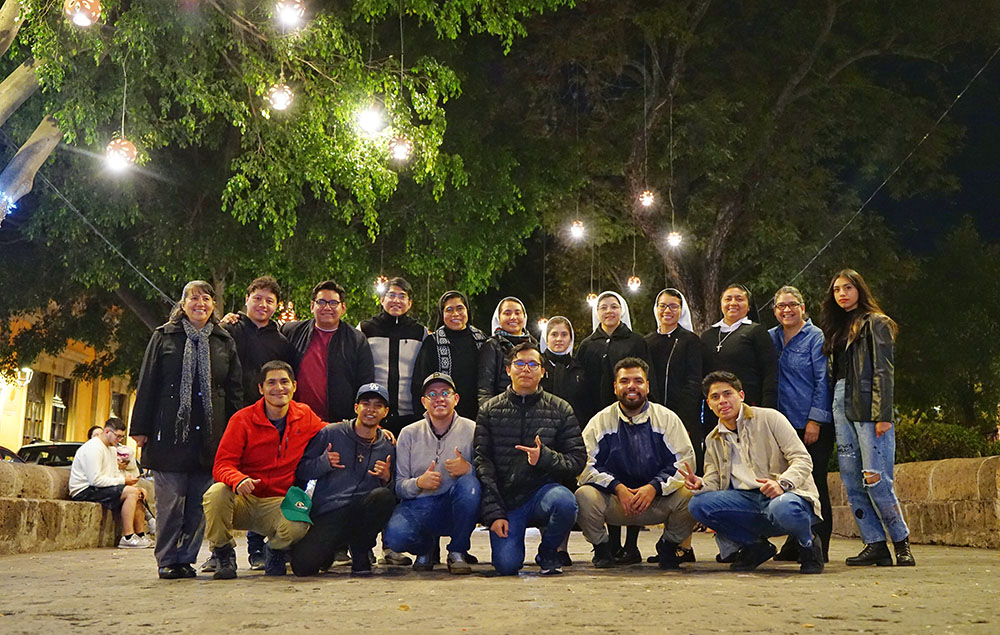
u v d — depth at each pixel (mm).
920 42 23297
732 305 8258
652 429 7258
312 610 4848
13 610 5020
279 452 6852
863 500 7477
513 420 6961
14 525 9625
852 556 8461
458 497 6867
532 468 6848
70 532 10672
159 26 13312
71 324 21734
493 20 15523
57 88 12008
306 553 6746
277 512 6727
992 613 4633
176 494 6812
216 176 17391
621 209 23578
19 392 28562
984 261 25703
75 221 16938
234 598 5422
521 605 4969
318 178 15180
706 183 23594
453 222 19172
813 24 22750
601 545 7297
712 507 6918
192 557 6828
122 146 10836
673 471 7133
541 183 21297
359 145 15031
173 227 17141
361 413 6863
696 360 8367
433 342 8031
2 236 19375
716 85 23156
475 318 24953
